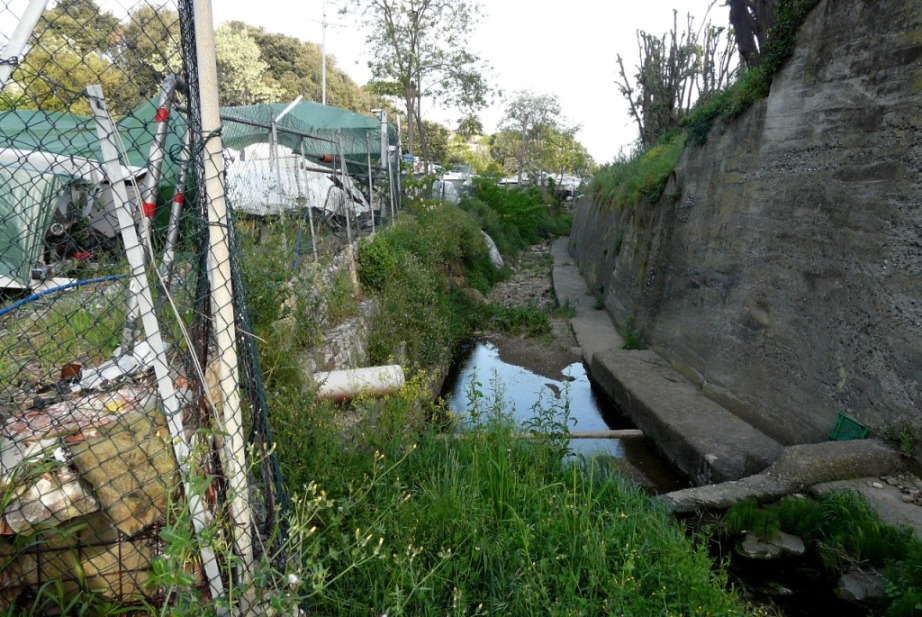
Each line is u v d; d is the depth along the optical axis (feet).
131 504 6.93
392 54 70.03
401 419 16.55
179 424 6.91
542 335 41.81
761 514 15.89
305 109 41.06
